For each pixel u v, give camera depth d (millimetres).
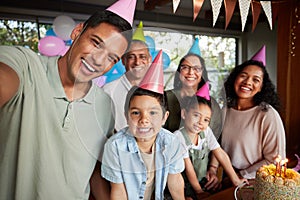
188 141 547
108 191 729
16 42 2814
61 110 587
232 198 963
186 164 1010
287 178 839
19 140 569
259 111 1323
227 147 1382
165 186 735
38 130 573
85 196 690
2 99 489
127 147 555
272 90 1364
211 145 1084
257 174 879
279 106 1424
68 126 587
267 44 3885
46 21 2854
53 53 2145
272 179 830
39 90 571
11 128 575
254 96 1353
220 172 1268
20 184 582
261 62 1335
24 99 554
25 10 2748
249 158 1322
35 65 573
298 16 1755
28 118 562
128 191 625
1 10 2672
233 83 1349
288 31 1815
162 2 2102
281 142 1264
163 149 540
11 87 499
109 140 578
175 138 530
